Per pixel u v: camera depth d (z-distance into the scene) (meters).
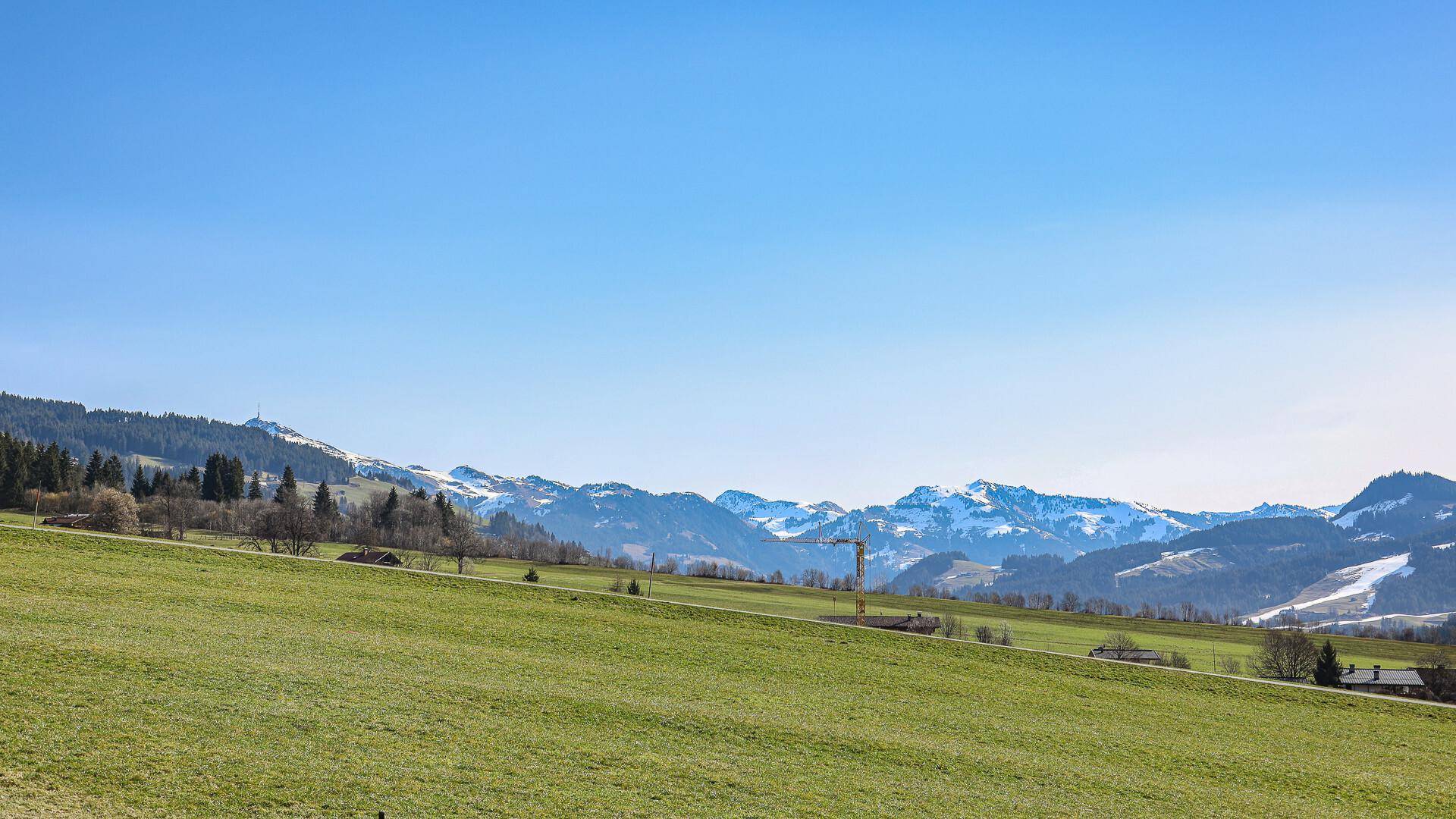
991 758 45.59
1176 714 60.19
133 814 29.38
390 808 31.98
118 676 41.38
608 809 34.16
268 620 59.22
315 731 38.09
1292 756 52.44
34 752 32.56
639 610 77.88
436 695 45.16
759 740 44.25
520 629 65.56
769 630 75.12
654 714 46.44
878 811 36.84
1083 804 40.47
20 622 49.59
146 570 70.88
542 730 42.16
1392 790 47.47
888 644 74.06
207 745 35.25
